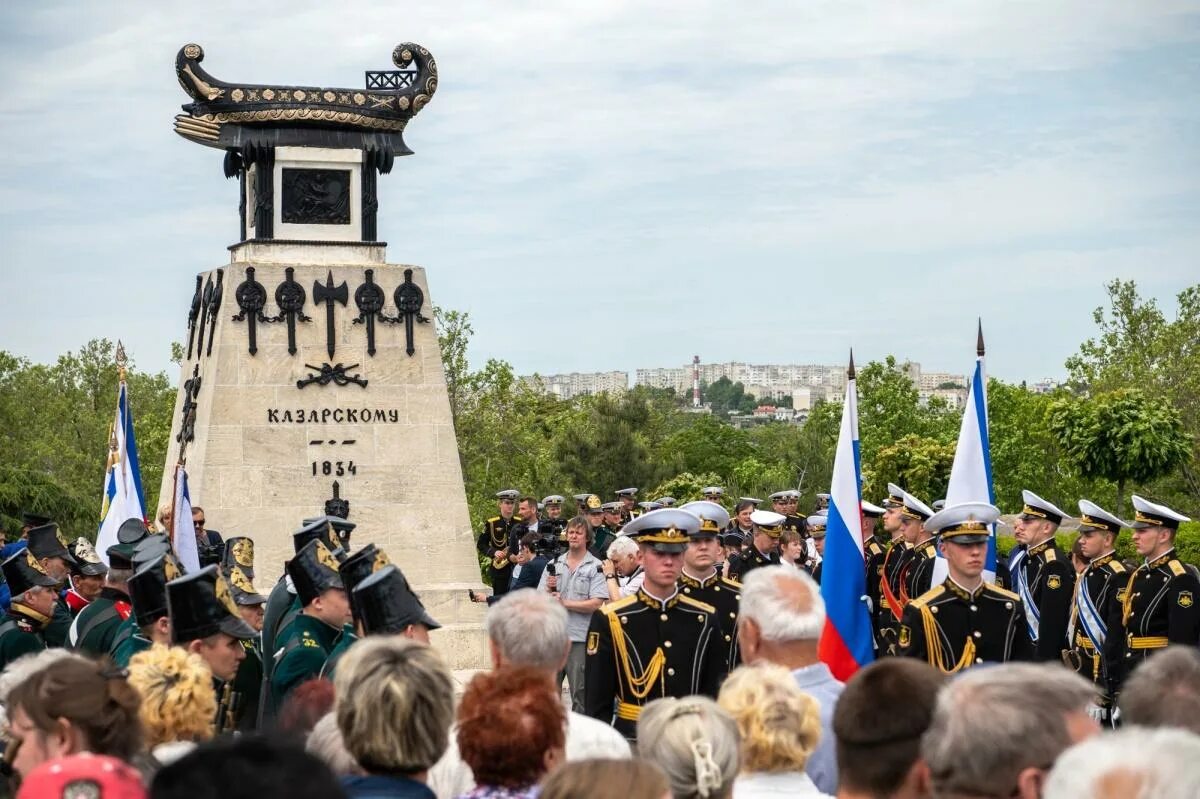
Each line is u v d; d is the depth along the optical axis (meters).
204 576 12.27
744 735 9.19
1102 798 5.55
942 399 99.81
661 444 85.69
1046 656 22.11
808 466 82.94
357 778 8.52
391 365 29.83
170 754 9.34
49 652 10.46
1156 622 20.62
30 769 8.29
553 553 28.75
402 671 8.54
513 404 58.91
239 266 29.30
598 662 14.23
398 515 29.67
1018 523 23.19
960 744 6.72
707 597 16.02
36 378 96.62
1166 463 57.25
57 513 61.44
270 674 16.72
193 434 30.12
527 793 8.35
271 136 29.55
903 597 26.08
